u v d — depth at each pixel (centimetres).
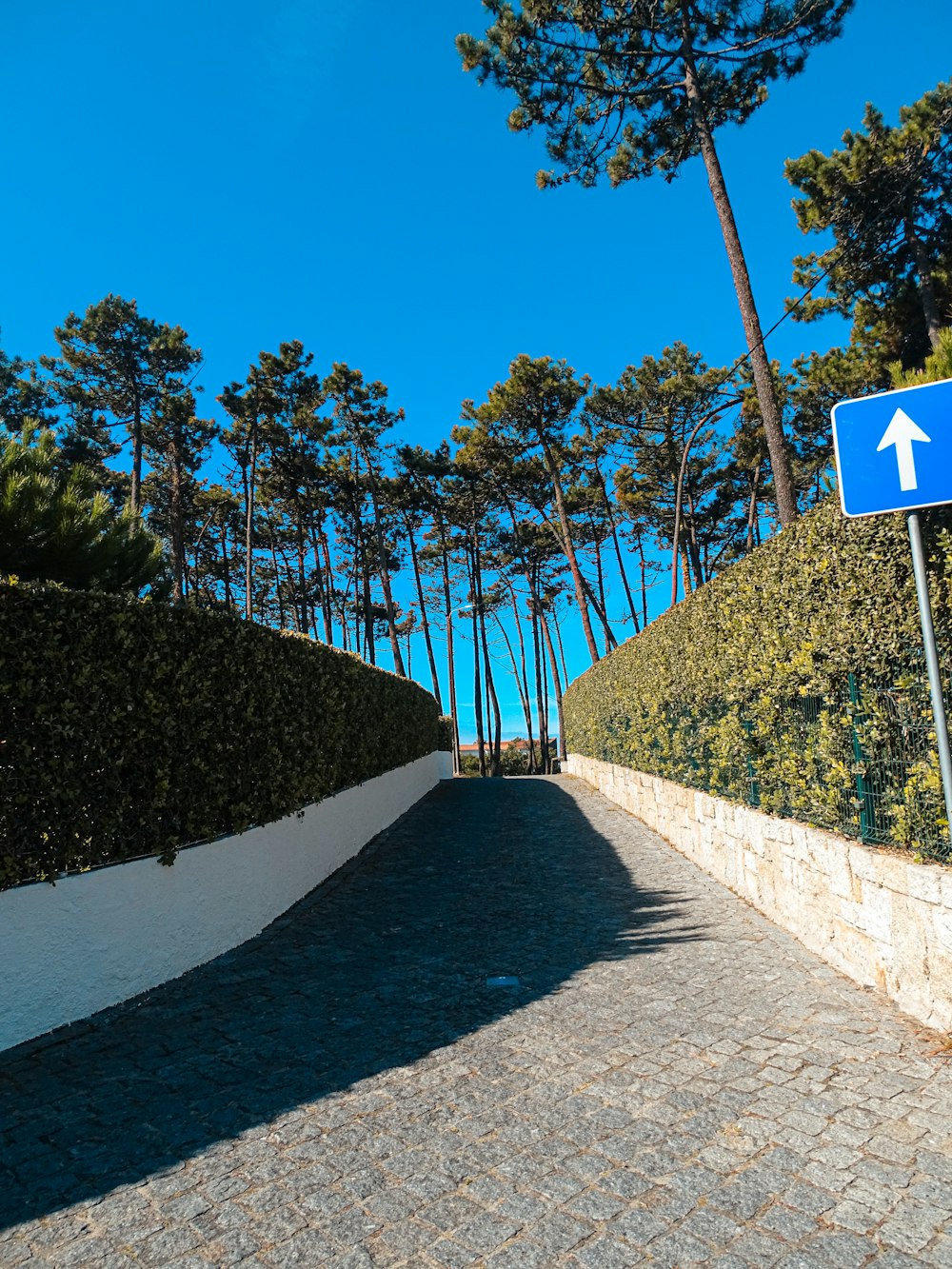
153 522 4012
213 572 4691
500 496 4325
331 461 3900
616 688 1727
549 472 3641
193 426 3469
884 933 501
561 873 1016
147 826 588
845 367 1994
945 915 435
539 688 4819
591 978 580
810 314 1925
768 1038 450
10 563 887
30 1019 480
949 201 1708
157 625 610
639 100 1565
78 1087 414
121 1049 465
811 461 2983
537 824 1510
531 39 1525
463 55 1546
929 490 389
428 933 736
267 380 3422
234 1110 386
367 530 4344
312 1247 279
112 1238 287
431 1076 421
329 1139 356
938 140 1609
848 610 532
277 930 755
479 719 4600
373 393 3900
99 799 536
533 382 3284
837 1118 357
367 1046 466
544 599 5244
